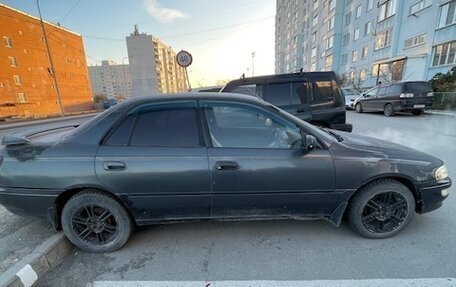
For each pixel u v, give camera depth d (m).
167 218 2.57
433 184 2.63
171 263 2.40
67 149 2.41
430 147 6.30
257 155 2.44
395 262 2.30
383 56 24.27
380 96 13.22
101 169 2.36
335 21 32.72
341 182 2.51
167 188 2.43
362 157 2.52
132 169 2.38
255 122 2.61
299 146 2.51
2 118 25.41
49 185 2.39
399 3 21.75
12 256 2.40
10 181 2.42
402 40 21.70
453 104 13.25
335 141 2.64
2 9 32.44
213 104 2.59
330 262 2.34
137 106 2.54
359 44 28.69
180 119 2.52
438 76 15.64
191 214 2.57
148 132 2.48
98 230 2.55
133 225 2.70
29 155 2.42
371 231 2.66
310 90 5.56
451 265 2.24
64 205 2.49
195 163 2.40
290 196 2.52
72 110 45.28
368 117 12.57
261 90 5.69
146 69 60.84
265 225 2.98
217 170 2.41
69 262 2.46
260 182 2.46
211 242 2.70
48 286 2.16
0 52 32.34
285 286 2.07
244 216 2.60
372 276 2.14
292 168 2.45
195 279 2.18
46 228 2.87
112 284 2.16
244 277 2.19
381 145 2.79
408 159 2.60
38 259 2.29
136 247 2.65
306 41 46.94
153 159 2.39
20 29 34.88
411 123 10.25
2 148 2.55
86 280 2.22
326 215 2.64
